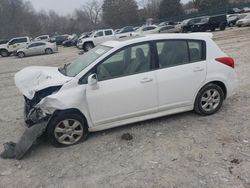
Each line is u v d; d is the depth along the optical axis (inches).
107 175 162.1
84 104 194.4
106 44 221.3
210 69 220.1
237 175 152.6
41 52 1149.7
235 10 2153.1
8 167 178.4
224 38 937.5
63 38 1732.3
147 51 207.0
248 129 202.4
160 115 214.7
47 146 200.1
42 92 195.3
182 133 202.8
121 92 198.4
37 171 171.9
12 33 3152.1
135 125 220.4
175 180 152.6
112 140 200.7
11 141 215.8
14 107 308.0
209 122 217.3
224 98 233.8
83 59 220.8
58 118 191.5
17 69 690.8
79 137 199.5
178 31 1423.5
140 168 165.6
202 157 171.5
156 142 193.2
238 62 441.7
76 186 155.3
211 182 148.6
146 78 203.3
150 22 2465.6
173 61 212.7
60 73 215.8
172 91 211.2
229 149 178.2
